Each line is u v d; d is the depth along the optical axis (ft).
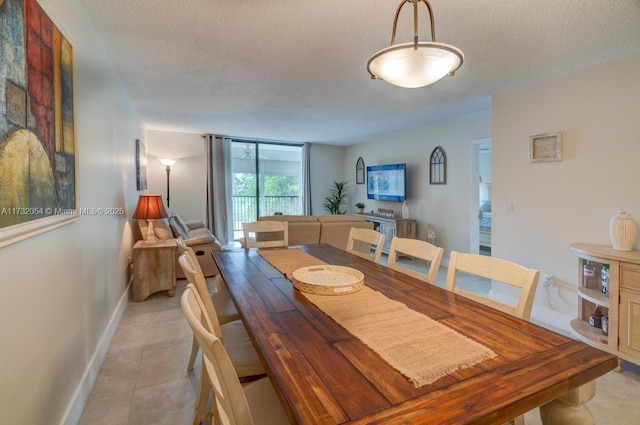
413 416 2.21
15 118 3.44
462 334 3.44
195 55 8.38
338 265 6.63
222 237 21.47
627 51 7.78
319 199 25.71
